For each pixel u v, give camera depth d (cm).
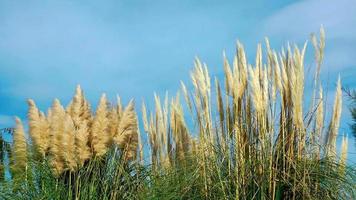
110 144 656
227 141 559
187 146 630
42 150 650
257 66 552
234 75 565
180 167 601
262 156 545
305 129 548
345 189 532
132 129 668
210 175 564
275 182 530
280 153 546
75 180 622
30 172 615
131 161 658
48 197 582
